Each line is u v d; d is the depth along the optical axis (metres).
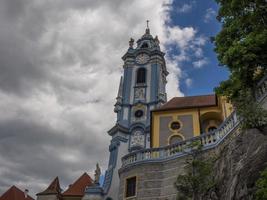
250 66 16.19
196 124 35.69
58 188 57.38
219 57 17.77
